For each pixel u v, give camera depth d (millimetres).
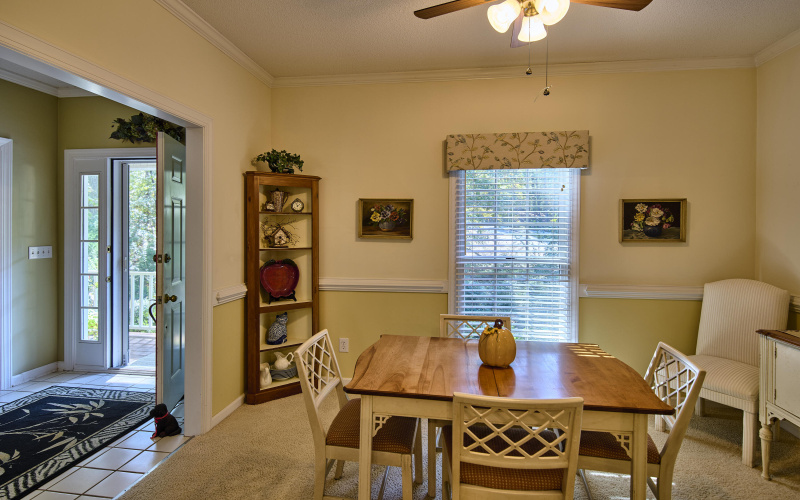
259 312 3096
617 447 1618
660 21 2512
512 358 1833
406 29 2643
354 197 3422
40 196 3652
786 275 2746
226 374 2891
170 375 2908
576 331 3182
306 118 3465
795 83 2660
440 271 3342
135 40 2035
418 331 3385
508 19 1840
